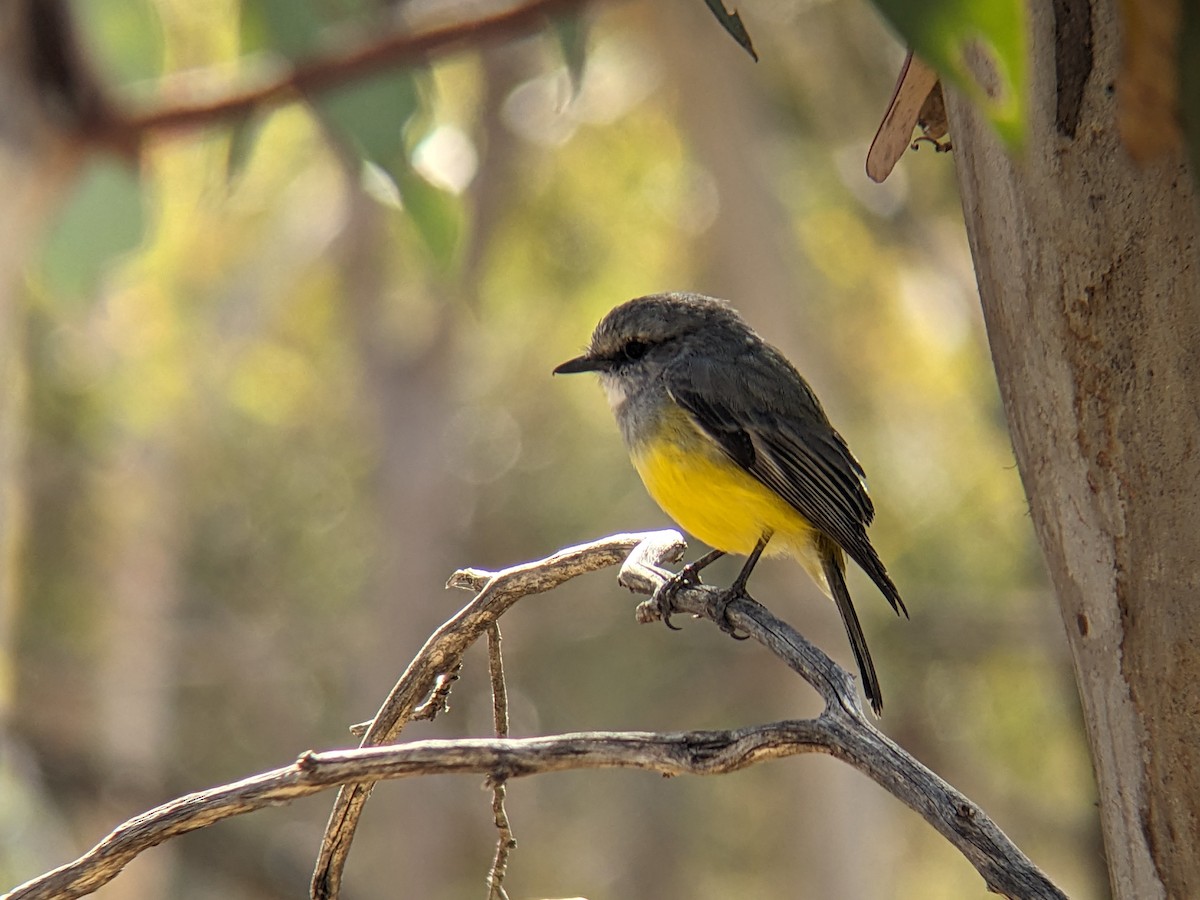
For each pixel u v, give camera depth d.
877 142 4.34
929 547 16.98
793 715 17.95
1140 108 2.79
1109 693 3.56
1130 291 3.40
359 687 19.36
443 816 18.53
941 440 16.80
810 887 16.03
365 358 18.27
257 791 3.49
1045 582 16.17
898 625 16.58
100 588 19.20
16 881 11.02
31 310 15.28
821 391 15.61
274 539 20.75
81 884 3.51
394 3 9.07
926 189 16.14
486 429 19.98
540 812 20.80
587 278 17.33
